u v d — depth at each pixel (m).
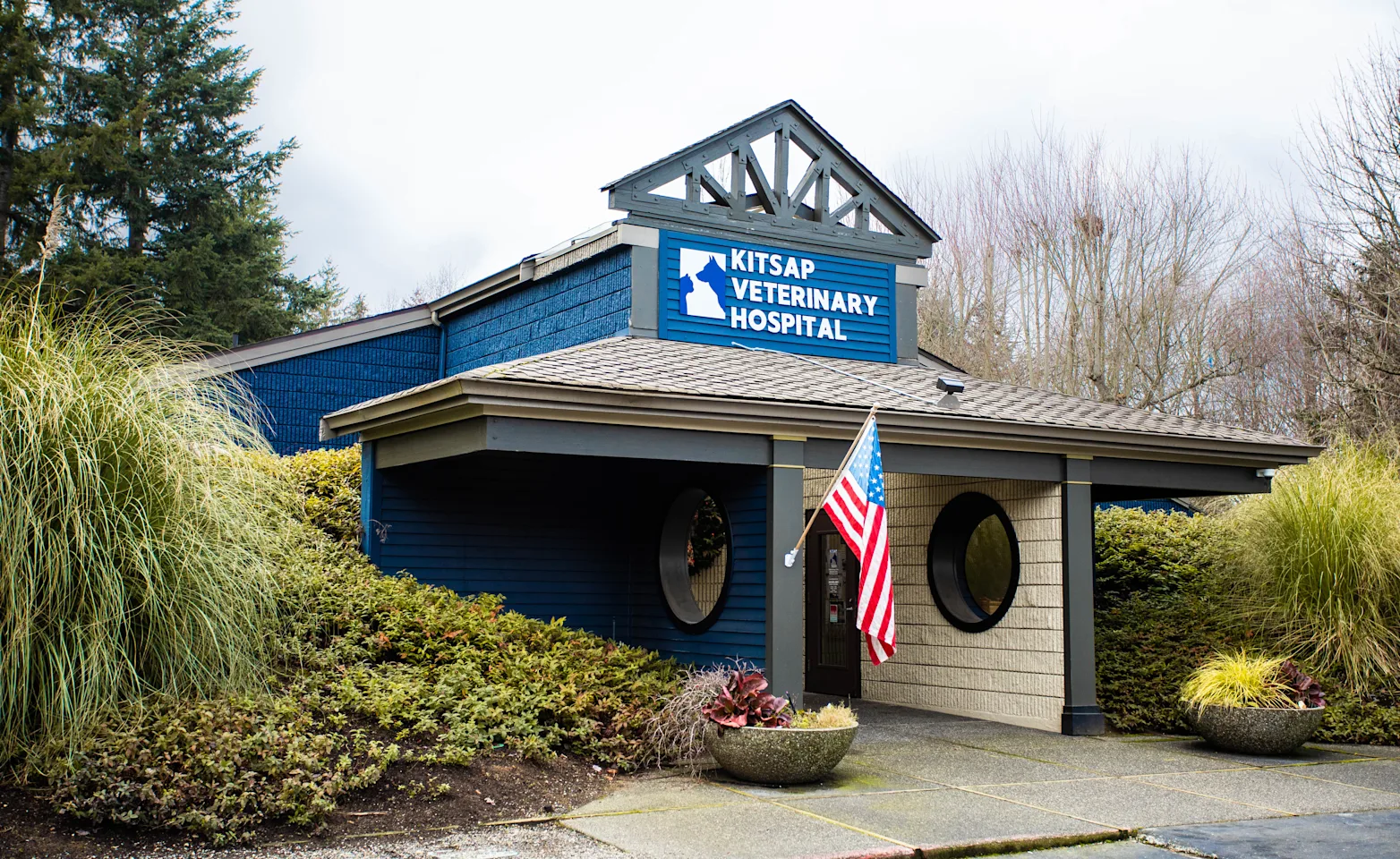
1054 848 6.05
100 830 5.47
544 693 7.80
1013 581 10.70
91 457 6.07
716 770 7.76
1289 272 24.42
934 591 11.55
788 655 8.84
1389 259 19.56
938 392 10.86
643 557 11.38
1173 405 26.91
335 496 10.89
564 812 6.46
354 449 11.95
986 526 11.59
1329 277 21.56
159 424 6.53
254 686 6.84
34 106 22.22
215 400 7.47
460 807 6.30
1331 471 11.17
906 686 11.84
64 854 5.16
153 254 24.84
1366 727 9.61
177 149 25.97
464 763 6.79
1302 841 6.15
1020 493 10.74
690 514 10.91
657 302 11.66
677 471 10.69
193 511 6.58
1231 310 26.89
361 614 8.49
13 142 22.45
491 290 14.01
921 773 7.92
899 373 12.05
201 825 5.48
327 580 8.80
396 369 14.69
